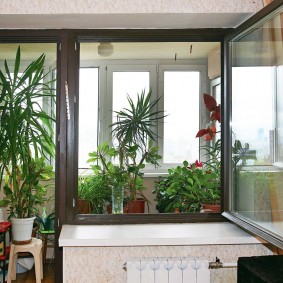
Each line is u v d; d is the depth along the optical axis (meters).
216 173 2.62
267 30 1.90
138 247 1.94
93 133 2.85
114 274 1.93
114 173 2.64
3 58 3.10
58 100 2.17
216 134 2.91
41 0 1.90
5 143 2.38
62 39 2.16
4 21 2.01
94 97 2.92
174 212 2.45
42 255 2.99
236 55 2.12
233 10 1.94
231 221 2.07
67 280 1.92
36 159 2.74
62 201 2.15
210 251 1.96
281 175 1.82
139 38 2.22
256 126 2.03
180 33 2.20
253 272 1.25
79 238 1.84
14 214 2.72
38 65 2.54
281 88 1.83
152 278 1.82
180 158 3.16
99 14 1.93
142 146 2.90
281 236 1.60
